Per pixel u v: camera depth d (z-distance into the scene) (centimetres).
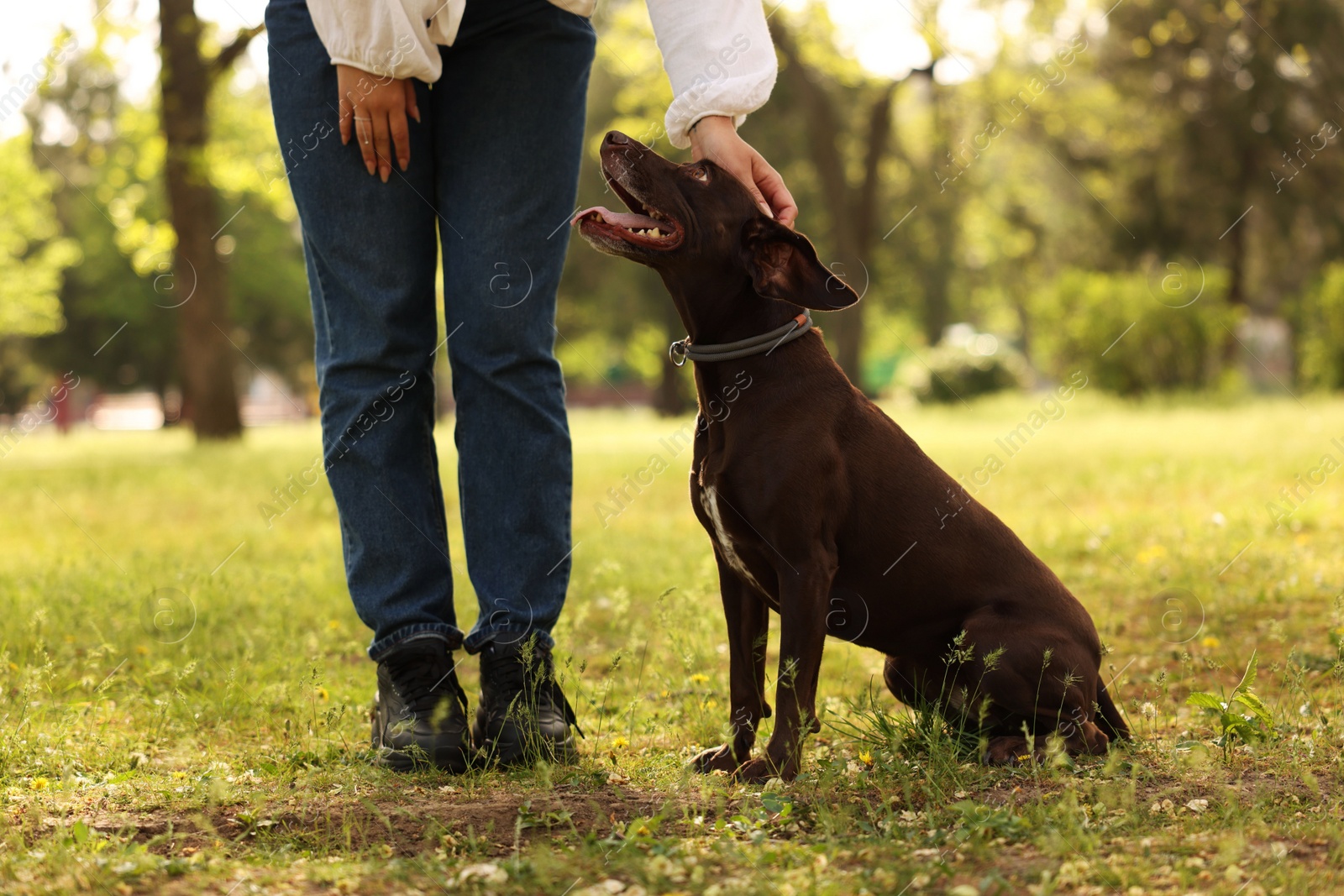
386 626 284
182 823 233
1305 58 2345
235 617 468
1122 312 2103
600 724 318
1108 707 302
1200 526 677
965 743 292
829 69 2214
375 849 216
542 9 290
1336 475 877
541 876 198
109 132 2031
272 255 3341
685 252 289
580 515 827
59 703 336
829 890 188
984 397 2644
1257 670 388
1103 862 199
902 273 3198
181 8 1562
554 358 301
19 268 2825
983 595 296
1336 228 2425
